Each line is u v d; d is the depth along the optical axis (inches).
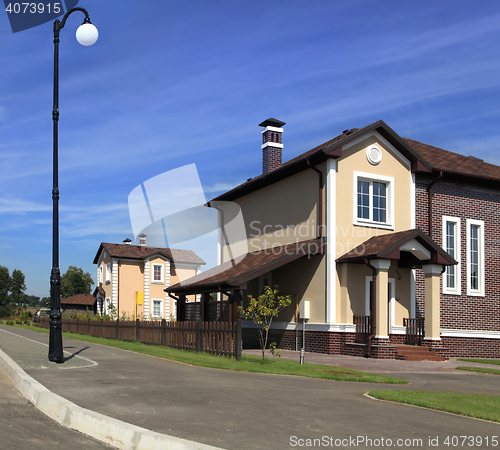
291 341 788.6
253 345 856.3
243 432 224.7
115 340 801.6
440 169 820.6
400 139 786.8
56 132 478.6
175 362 494.0
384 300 674.2
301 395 334.3
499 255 877.2
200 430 224.7
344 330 716.0
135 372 400.8
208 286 743.1
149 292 1547.7
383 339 669.3
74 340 777.6
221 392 326.6
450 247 843.4
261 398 312.3
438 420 271.9
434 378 491.8
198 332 603.5
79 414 236.7
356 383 422.6
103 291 1626.5
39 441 211.3
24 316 1615.4
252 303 584.4
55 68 483.5
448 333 797.9
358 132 754.2
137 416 245.3
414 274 788.0
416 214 813.2
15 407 271.7
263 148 1060.5
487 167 935.0
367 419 264.2
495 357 830.5
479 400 338.3
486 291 853.8
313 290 756.6
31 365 413.1
